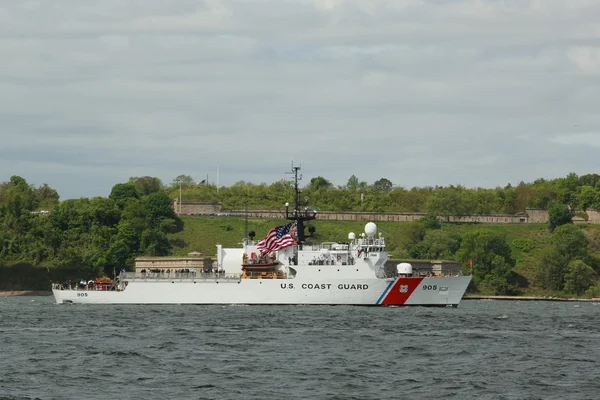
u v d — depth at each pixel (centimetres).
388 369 12000
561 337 15725
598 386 11012
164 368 11981
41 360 12625
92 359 12688
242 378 11312
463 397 10375
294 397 10300
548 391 10725
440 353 13375
